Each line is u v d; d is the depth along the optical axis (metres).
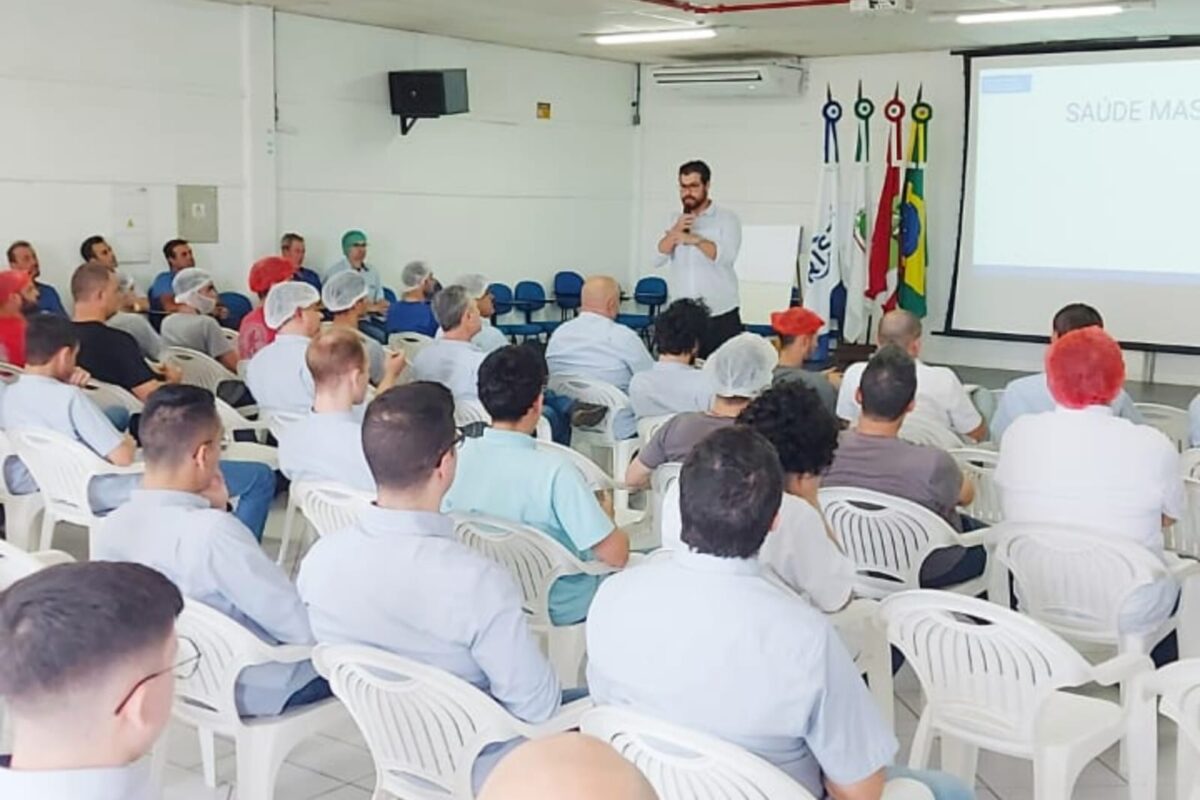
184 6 8.35
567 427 5.81
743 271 11.70
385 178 9.99
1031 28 9.31
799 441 2.63
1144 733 2.62
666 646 1.84
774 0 8.19
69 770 1.19
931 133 10.92
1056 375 3.18
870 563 3.40
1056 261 10.27
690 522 1.84
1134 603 2.96
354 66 9.59
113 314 6.10
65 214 7.83
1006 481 3.29
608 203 12.20
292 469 3.77
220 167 8.73
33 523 4.45
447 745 2.16
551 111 11.41
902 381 3.41
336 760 3.24
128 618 1.21
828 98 10.94
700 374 5.00
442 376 5.43
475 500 3.10
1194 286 9.66
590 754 0.94
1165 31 9.34
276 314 5.24
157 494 2.51
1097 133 9.92
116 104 8.02
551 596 3.11
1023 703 2.48
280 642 2.51
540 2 8.28
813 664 1.78
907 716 3.54
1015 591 3.26
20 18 7.44
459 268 10.76
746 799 1.76
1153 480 3.07
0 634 1.19
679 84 11.66
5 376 5.03
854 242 11.01
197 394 2.55
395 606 2.19
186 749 3.26
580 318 5.94
